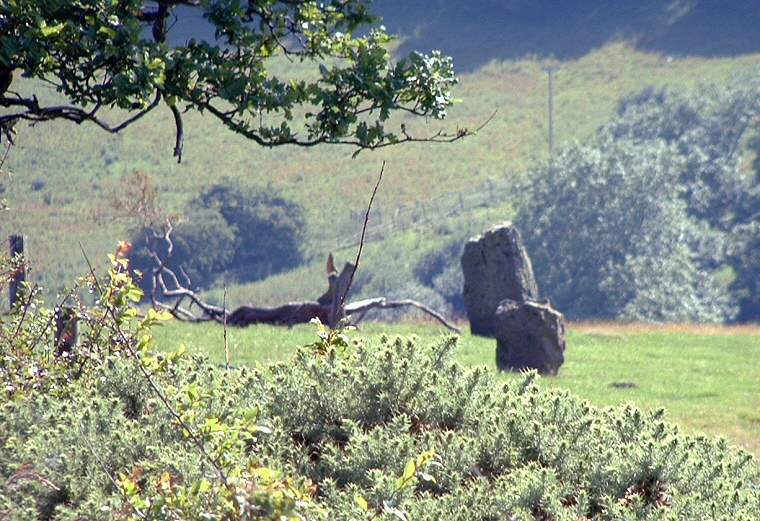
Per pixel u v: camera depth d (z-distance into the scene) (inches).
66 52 1544.0
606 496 912.9
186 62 1592.0
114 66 1584.6
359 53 1743.4
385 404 1059.9
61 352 1405.0
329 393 1069.8
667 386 3366.1
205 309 4372.5
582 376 3499.0
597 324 5866.1
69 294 1465.3
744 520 852.6
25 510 881.5
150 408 1088.2
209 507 724.7
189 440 932.0
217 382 1090.7
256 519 677.3
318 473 964.0
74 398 1135.0
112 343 1301.7
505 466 986.1
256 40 1708.9
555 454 994.1
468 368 1128.2
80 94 1565.0
